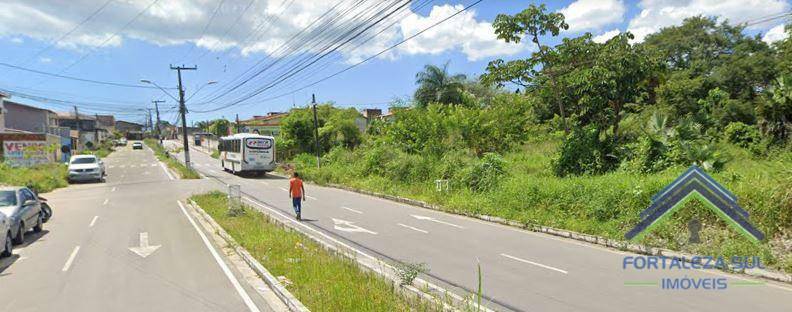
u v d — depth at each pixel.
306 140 47.53
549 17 20.25
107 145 81.19
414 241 12.62
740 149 23.75
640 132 21.14
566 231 13.13
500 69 21.50
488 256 10.82
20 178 26.56
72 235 13.66
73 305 7.49
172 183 30.97
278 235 12.39
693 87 34.59
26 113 59.38
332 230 14.38
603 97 19.55
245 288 8.34
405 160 25.53
